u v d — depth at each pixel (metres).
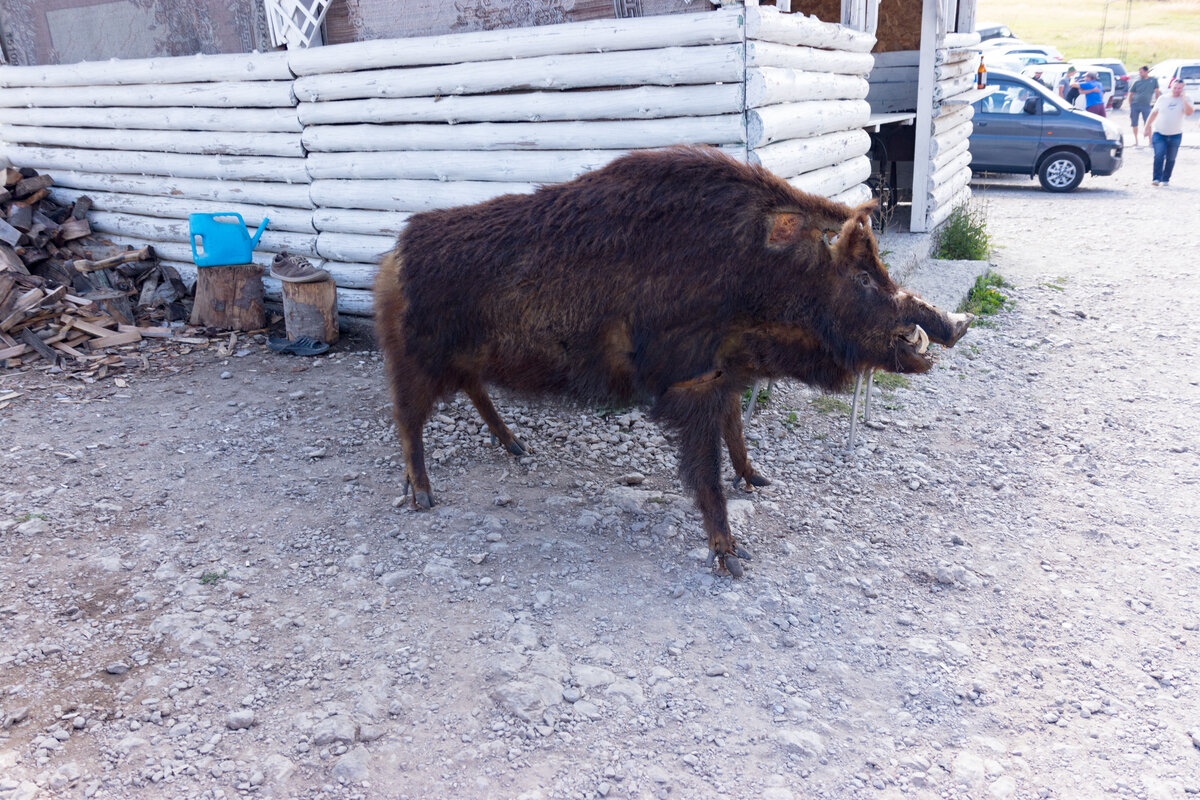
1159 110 16.25
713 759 3.05
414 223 4.48
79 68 8.55
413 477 4.73
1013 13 45.75
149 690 3.30
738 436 4.86
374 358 7.19
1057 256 11.07
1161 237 11.98
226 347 7.37
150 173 8.51
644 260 3.90
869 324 3.86
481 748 3.05
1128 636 3.81
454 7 6.54
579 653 3.59
